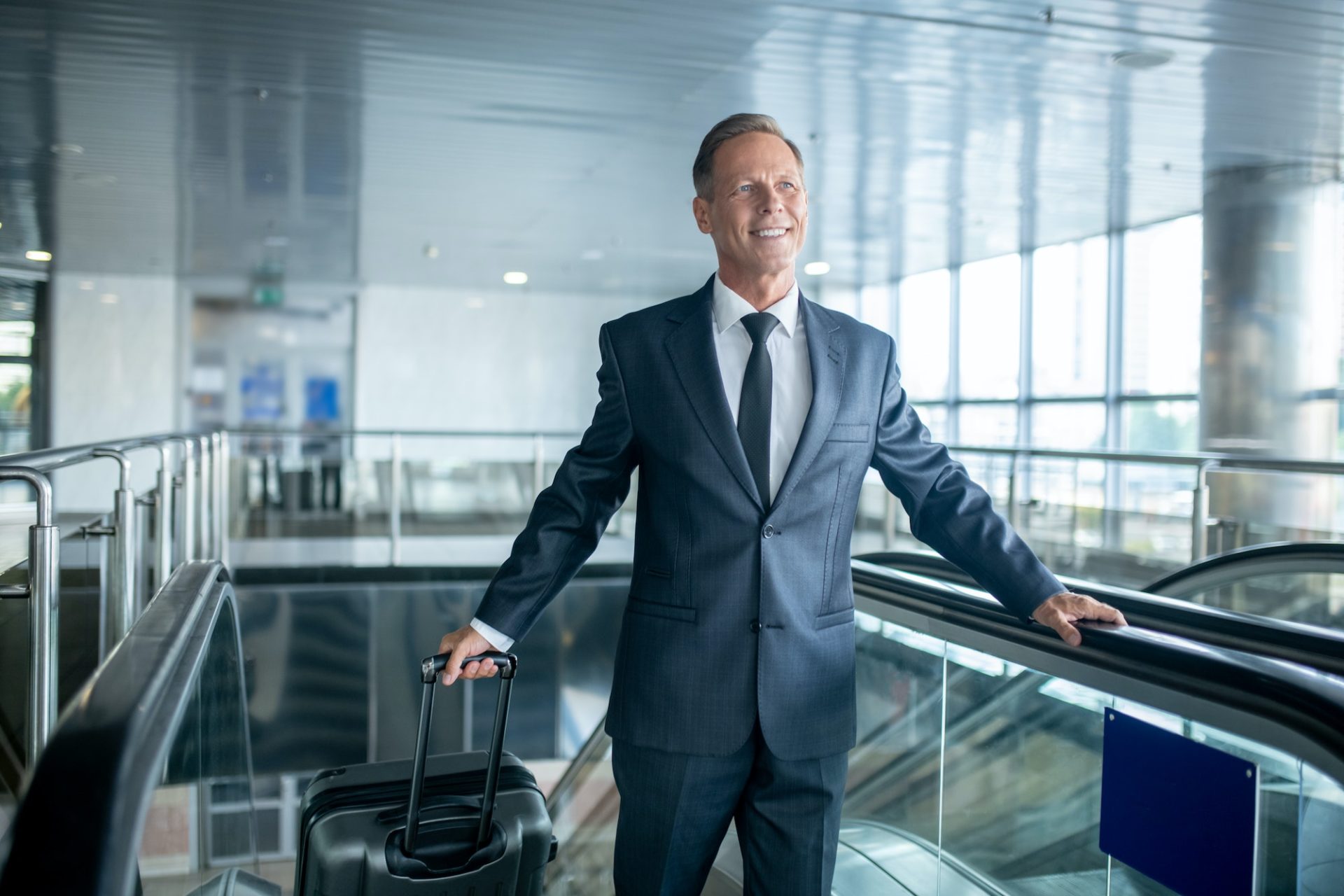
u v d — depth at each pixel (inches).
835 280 609.9
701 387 67.2
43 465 112.3
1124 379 439.2
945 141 299.7
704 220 70.6
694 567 67.8
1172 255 415.8
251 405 597.0
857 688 101.3
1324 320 319.3
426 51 228.1
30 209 398.0
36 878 36.4
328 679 317.4
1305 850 48.9
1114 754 62.9
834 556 70.1
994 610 73.2
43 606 107.0
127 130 290.0
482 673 69.6
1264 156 309.4
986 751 77.3
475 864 74.4
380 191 368.2
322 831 73.5
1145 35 214.8
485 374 633.6
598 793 138.9
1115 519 262.5
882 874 94.3
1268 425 316.2
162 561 171.3
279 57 231.9
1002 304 514.0
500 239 468.4
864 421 69.4
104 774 39.7
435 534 413.4
